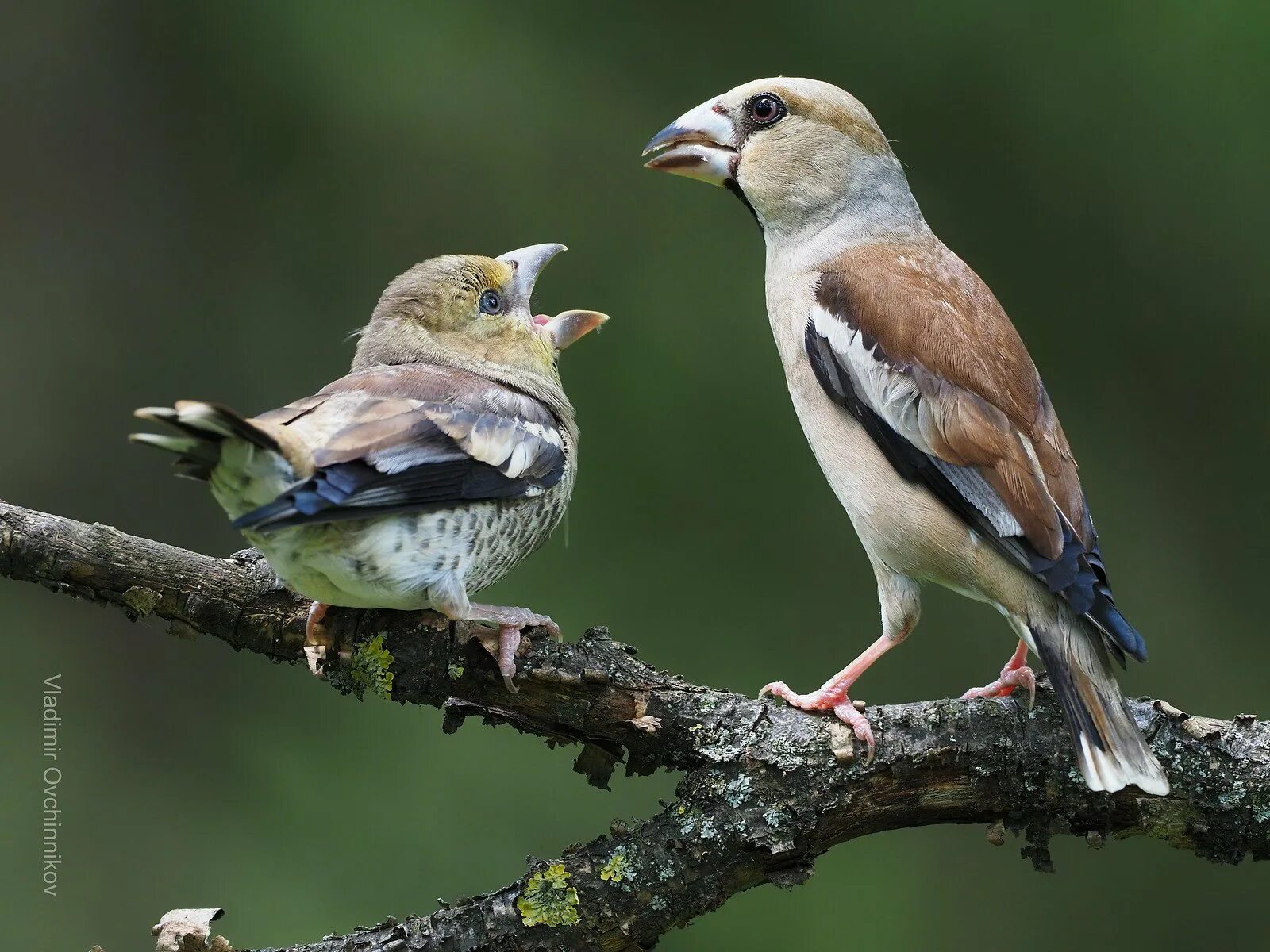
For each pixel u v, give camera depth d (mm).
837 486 7961
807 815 6672
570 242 14203
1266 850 6824
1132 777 6555
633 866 6613
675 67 14711
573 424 8531
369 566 6781
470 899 6746
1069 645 7145
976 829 12562
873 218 8711
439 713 12516
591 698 6887
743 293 14062
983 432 7488
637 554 13289
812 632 13078
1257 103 14227
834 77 14617
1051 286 14422
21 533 7289
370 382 7500
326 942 6621
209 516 14062
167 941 6523
